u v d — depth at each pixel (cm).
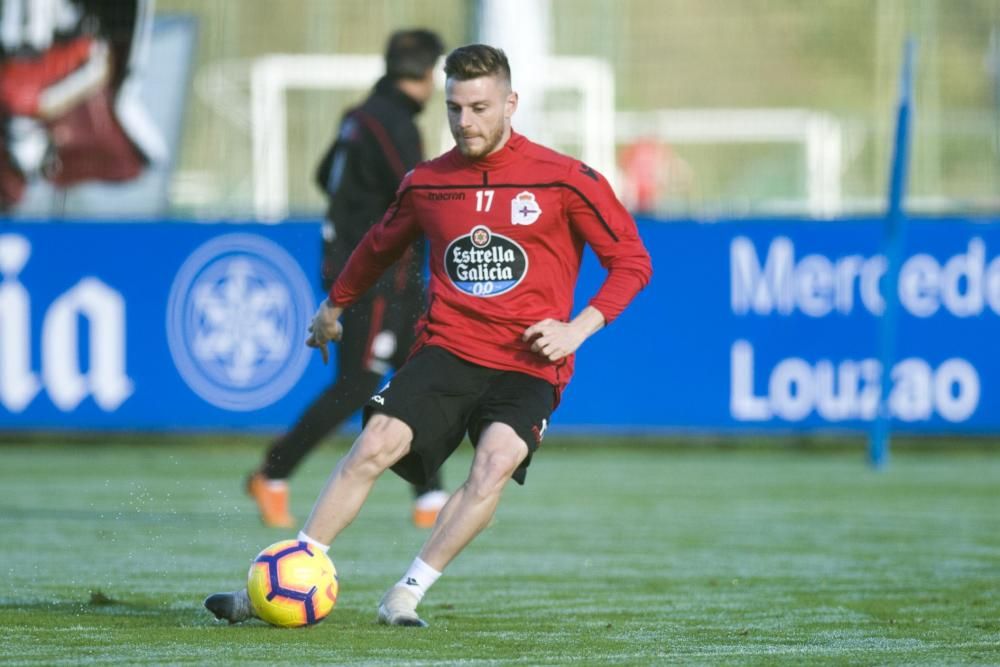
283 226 4056
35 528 2620
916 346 4100
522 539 2569
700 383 4134
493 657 1419
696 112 6519
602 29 5678
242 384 4062
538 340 1559
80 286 4069
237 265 4066
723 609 1819
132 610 1742
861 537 2614
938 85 5475
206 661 1373
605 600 1895
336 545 2472
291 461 2620
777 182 6594
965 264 4094
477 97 1556
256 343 4066
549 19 5494
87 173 4503
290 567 1566
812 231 4116
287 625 1571
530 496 3284
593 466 3978
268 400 4066
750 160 6681
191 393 4072
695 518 2891
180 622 1633
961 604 1867
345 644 1477
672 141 6391
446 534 1598
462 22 5212
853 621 1717
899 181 3816
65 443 4391
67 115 4466
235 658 1390
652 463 4056
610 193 1623
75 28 4459
